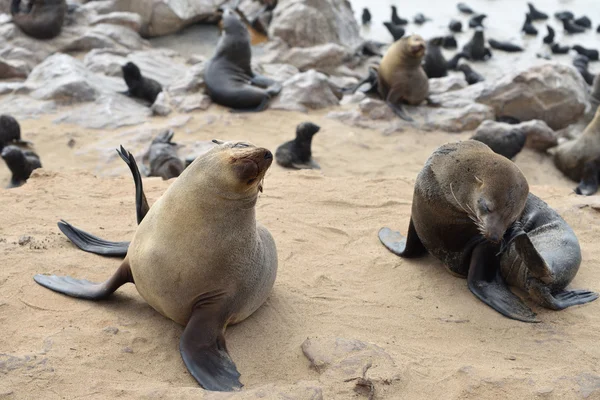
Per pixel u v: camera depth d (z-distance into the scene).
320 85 16.12
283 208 9.34
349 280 8.59
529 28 25.59
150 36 21.33
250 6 23.64
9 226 8.81
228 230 7.80
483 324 8.27
